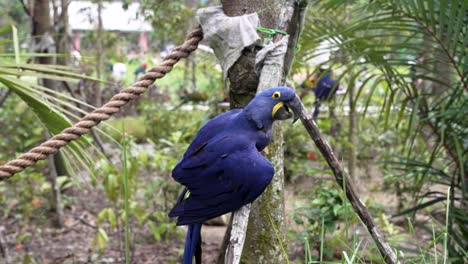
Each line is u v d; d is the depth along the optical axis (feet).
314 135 10.04
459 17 12.06
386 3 13.58
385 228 18.58
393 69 14.58
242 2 8.68
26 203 22.91
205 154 7.25
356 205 10.28
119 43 35.76
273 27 8.66
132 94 8.43
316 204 17.95
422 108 14.75
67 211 24.29
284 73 8.55
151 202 24.08
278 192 9.84
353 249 7.56
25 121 27.96
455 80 14.15
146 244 21.11
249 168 7.06
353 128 26.21
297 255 17.99
